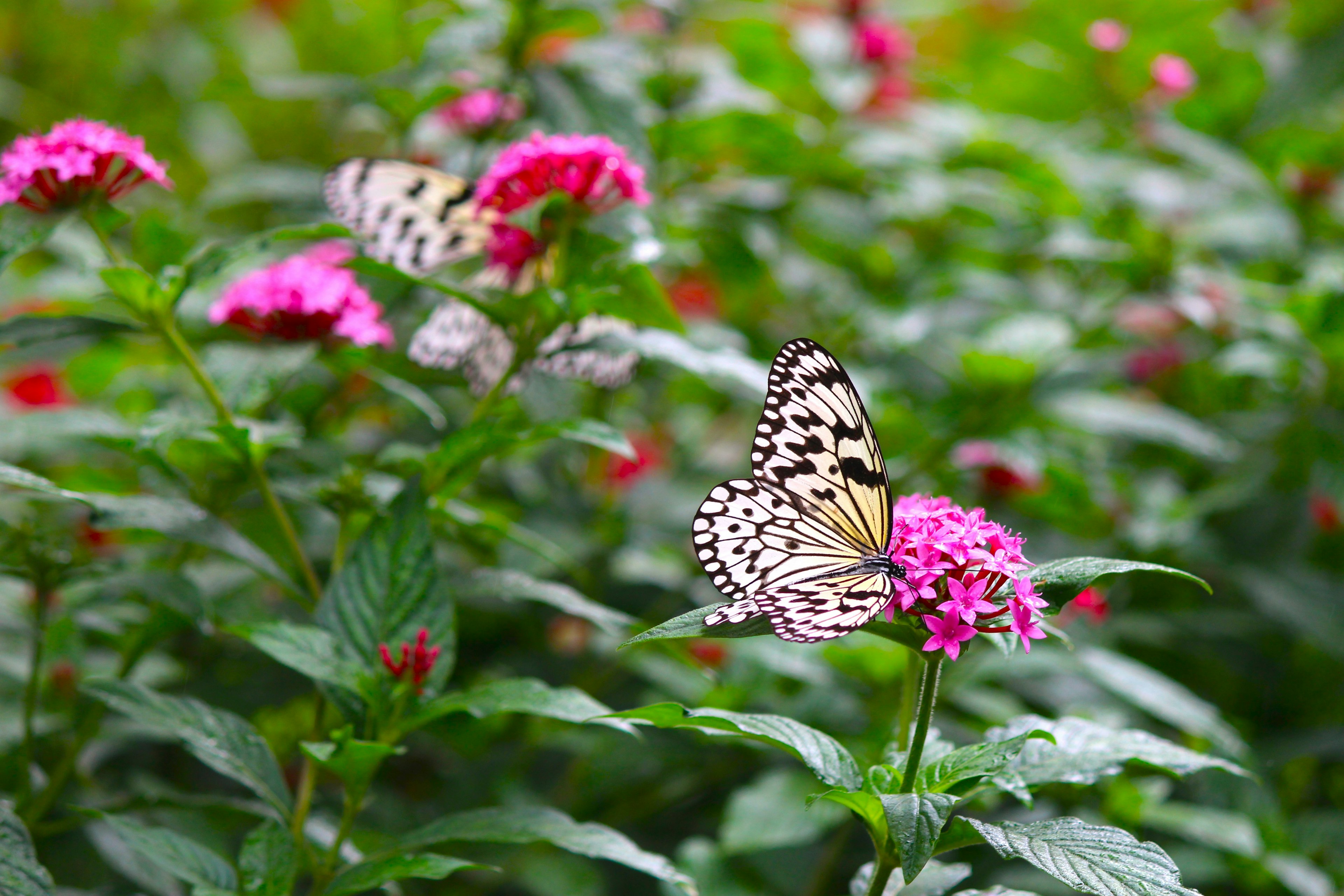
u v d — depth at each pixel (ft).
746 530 4.64
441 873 4.72
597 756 5.59
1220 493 6.35
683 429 7.98
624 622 5.09
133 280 4.92
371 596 4.89
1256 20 8.60
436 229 5.25
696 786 5.61
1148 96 7.42
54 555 5.05
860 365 6.69
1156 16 7.98
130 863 5.12
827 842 5.49
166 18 10.14
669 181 6.31
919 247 7.67
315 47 10.58
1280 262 7.44
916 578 4.55
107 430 5.02
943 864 4.84
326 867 4.83
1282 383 7.15
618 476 6.81
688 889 4.78
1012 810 5.32
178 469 5.24
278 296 5.09
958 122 7.12
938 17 8.89
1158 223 7.05
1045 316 6.41
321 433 5.57
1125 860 4.50
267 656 5.64
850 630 4.52
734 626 4.58
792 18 7.16
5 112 9.12
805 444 4.66
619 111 5.54
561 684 5.65
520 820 4.83
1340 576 7.14
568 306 5.00
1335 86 5.65
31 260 7.70
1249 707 6.68
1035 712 5.78
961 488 6.37
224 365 5.06
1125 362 7.39
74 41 10.24
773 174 6.41
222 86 6.46
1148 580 6.52
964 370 6.16
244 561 4.95
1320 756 5.93
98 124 5.02
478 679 5.76
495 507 5.64
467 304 5.11
